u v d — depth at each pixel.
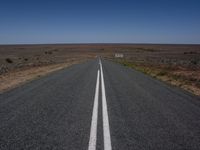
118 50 187.62
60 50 176.12
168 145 4.75
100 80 16.14
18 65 35.78
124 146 4.64
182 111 7.75
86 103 8.68
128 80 16.55
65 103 8.62
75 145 4.64
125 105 8.47
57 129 5.62
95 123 6.15
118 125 6.04
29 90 11.55
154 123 6.29
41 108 7.79
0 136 5.13
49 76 18.59
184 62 47.25
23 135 5.20
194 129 5.86
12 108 7.73
